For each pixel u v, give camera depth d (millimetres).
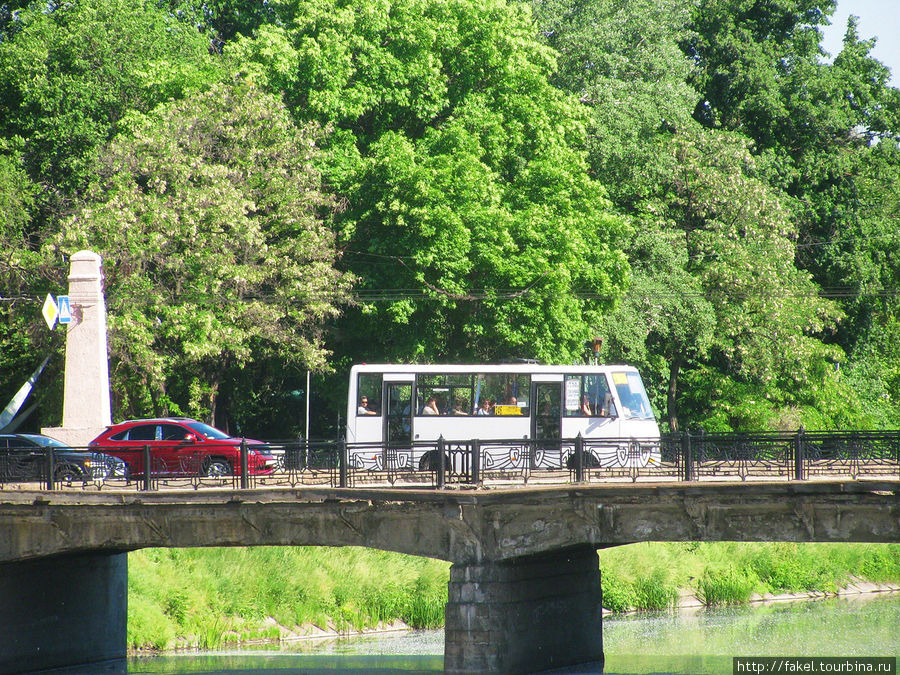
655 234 86750
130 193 69375
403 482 46281
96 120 86250
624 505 42688
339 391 79625
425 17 79000
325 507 45062
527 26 83812
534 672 45781
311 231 72438
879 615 65500
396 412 59031
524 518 43688
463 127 75375
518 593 45219
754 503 41281
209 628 57250
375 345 78688
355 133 80000
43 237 79938
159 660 53281
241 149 73438
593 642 50250
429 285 72312
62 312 59688
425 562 66250
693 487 41500
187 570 60188
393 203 70812
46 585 50469
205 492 45562
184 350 67875
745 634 58906
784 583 74875
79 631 52094
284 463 47031
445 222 70688
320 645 57375
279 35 78125
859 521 40188
